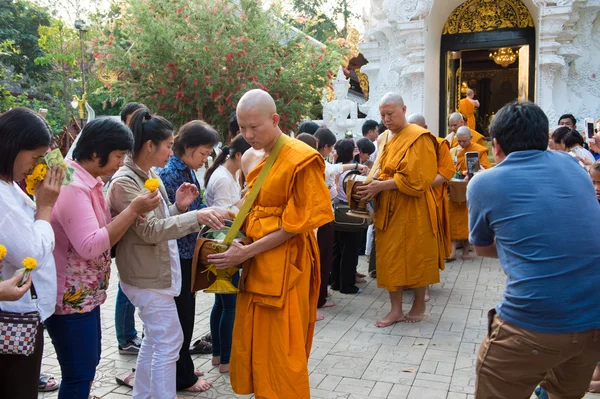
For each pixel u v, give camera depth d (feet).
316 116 47.55
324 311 18.80
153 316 10.33
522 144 8.56
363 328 17.08
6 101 50.26
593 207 8.16
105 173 9.46
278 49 33.35
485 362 8.56
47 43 71.77
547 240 7.91
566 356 7.91
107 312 18.67
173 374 10.48
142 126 10.34
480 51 58.90
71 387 9.28
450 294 20.63
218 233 10.49
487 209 8.53
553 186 8.17
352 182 16.98
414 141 16.22
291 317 9.90
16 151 7.70
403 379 13.41
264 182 9.80
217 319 13.99
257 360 10.04
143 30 30.14
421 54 34.09
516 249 8.15
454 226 25.48
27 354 7.68
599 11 33.76
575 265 7.81
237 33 30.83
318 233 18.45
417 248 16.84
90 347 9.40
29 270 7.17
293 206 9.57
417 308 17.72
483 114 65.72
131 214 9.09
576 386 8.72
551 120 32.04
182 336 10.78
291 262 9.93
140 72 30.86
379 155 17.20
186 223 9.71
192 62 30.58
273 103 9.71
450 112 38.37
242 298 10.32
